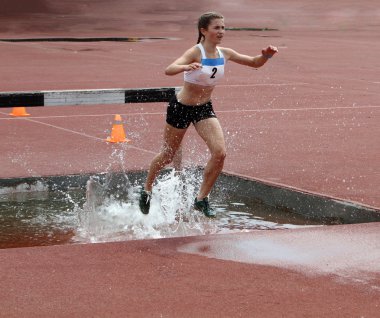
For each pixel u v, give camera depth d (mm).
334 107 41469
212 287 15172
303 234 18922
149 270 16172
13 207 22719
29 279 15523
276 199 23703
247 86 49844
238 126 35594
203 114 20984
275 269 16312
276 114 39094
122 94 25141
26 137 32562
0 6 120062
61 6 124938
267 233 19016
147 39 88688
